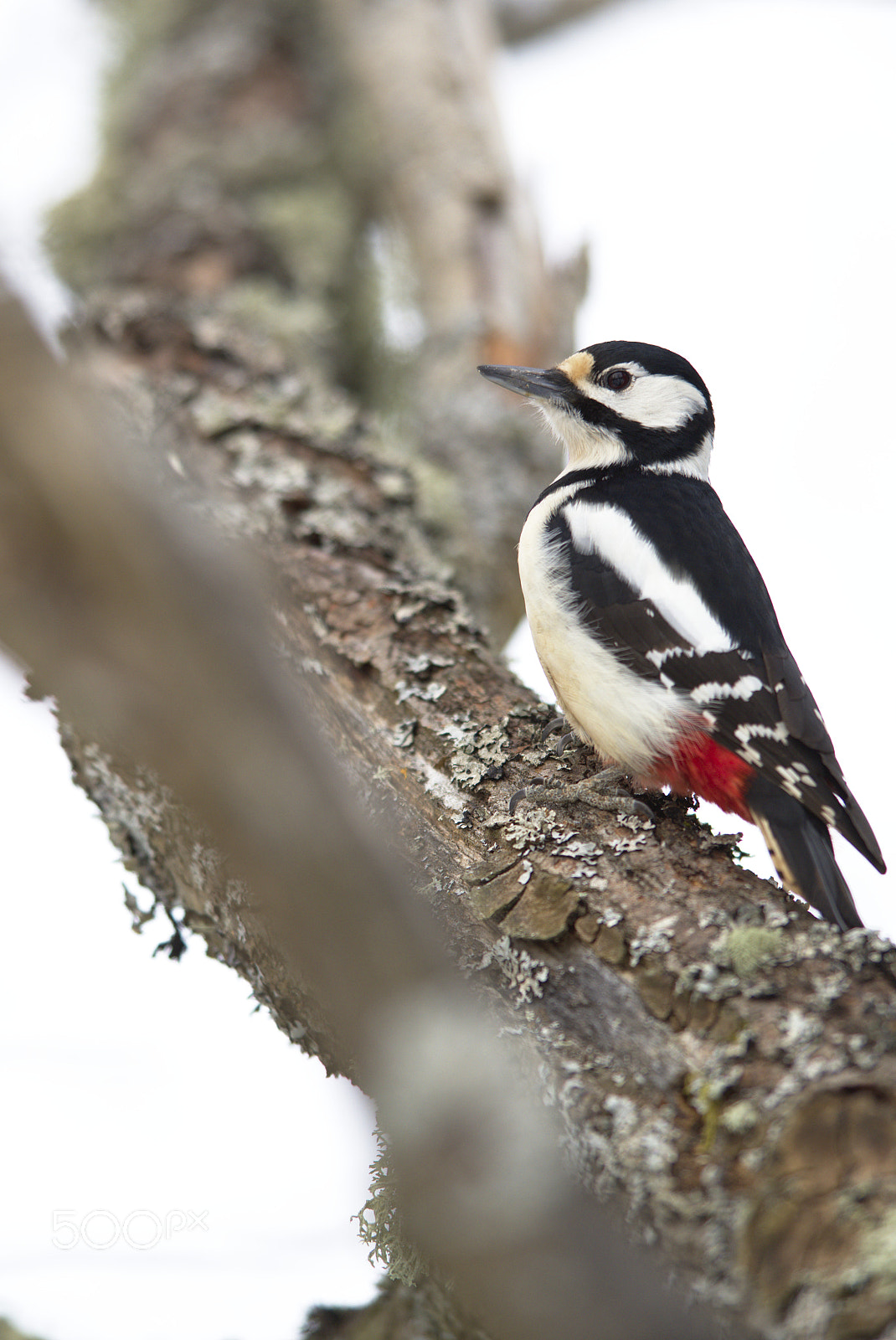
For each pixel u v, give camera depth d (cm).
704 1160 416
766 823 425
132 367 439
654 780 427
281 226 449
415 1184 285
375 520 434
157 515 253
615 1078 418
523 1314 279
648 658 427
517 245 450
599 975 420
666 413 432
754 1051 417
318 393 440
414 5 457
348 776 425
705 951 419
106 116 453
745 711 425
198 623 250
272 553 430
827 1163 401
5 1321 421
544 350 448
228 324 442
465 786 425
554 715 427
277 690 257
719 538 428
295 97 455
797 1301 379
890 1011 418
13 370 243
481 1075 281
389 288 451
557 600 428
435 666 428
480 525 443
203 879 423
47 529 241
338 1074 420
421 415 446
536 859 422
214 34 456
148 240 447
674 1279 409
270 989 422
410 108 453
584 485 431
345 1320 420
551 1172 285
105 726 279
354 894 258
